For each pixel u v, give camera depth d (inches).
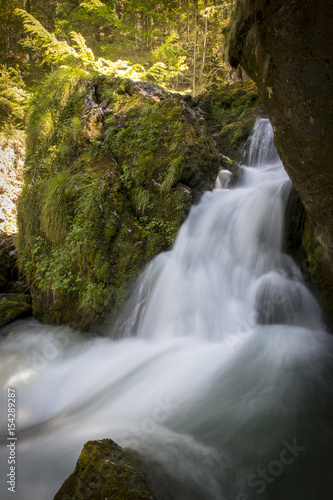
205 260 199.5
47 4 677.3
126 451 98.8
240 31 123.8
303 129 103.7
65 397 153.4
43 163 261.7
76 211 215.9
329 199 115.3
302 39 90.4
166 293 187.9
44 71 598.9
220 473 94.0
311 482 91.9
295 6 88.5
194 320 178.5
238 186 249.9
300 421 110.0
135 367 160.4
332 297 156.5
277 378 130.4
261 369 136.8
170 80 652.1
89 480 85.3
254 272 185.5
